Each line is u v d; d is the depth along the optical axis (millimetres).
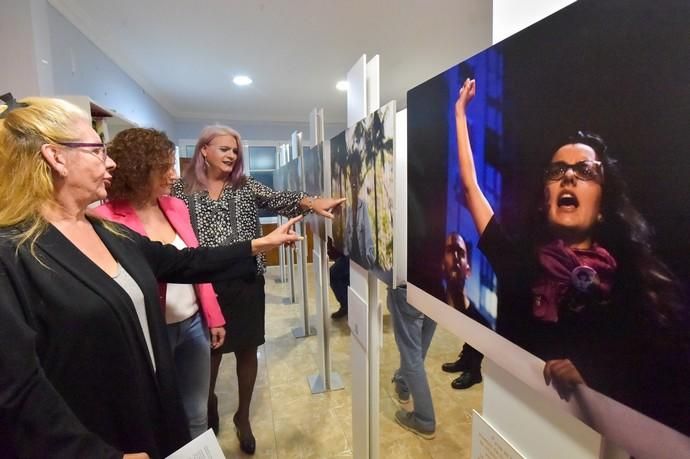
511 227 540
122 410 749
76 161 723
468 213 648
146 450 789
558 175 448
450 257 719
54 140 690
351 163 1341
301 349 2795
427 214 802
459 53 3014
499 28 612
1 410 555
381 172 1049
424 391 1662
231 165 1632
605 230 397
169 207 1340
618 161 376
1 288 588
